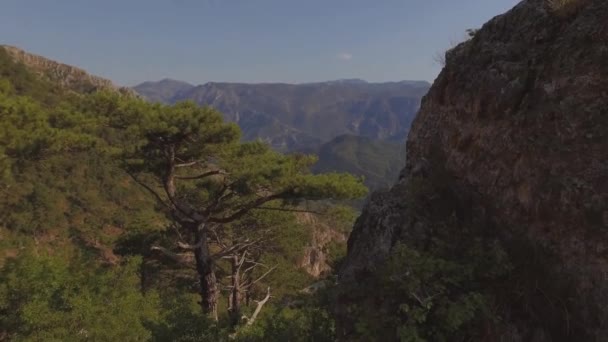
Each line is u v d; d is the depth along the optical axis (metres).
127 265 9.98
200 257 15.19
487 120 4.93
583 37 4.11
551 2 4.78
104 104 12.90
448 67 6.05
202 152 14.88
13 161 11.75
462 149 5.29
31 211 41.25
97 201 49.50
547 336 3.65
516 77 4.66
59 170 49.41
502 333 3.71
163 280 18.53
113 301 8.60
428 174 5.67
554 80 4.22
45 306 7.49
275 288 20.88
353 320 4.33
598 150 3.63
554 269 3.74
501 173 4.55
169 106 13.62
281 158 14.64
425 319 3.72
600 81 3.81
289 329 6.12
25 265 8.55
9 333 7.63
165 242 17.41
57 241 40.06
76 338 7.23
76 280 8.70
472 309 3.70
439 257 4.34
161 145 13.98
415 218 4.90
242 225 19.00
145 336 7.80
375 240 4.95
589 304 3.42
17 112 11.37
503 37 5.30
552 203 3.84
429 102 6.54
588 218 3.53
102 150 13.29
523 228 4.14
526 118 4.35
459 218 4.86
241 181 13.26
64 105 13.41
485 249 4.30
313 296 5.69
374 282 4.45
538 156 4.11
